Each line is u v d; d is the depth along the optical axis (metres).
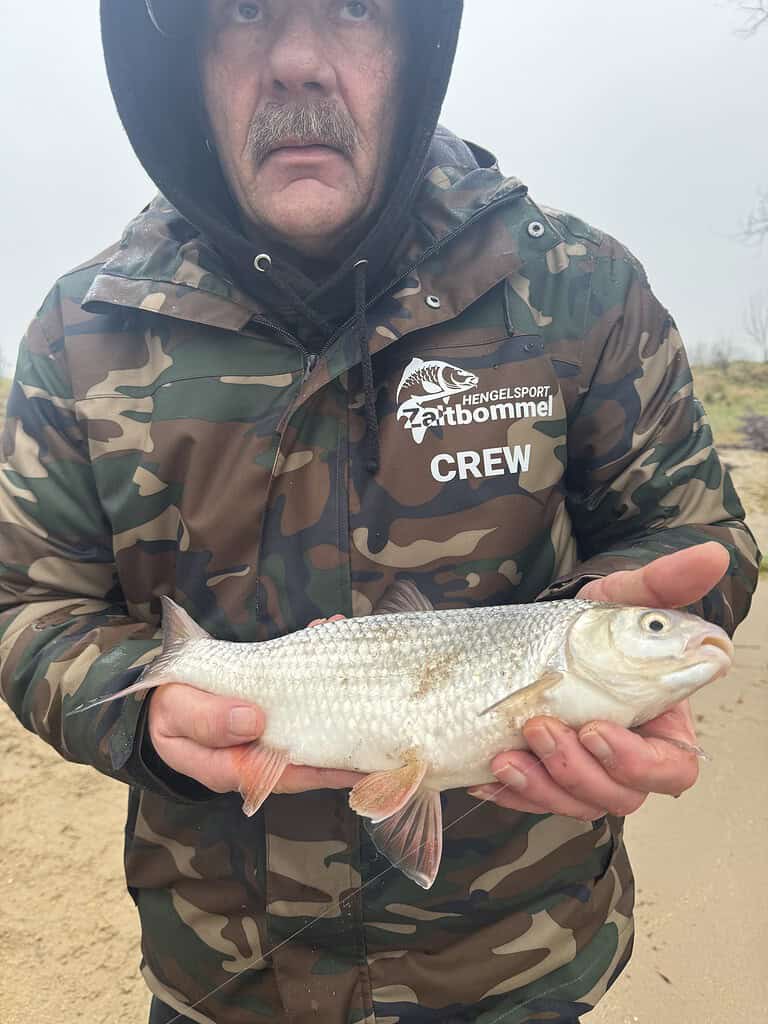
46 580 0.56
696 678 0.46
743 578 0.54
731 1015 0.84
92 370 0.55
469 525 0.53
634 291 0.58
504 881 0.52
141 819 0.56
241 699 0.50
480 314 0.55
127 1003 0.86
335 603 0.53
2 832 1.06
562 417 0.55
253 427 0.53
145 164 0.56
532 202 0.60
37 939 0.92
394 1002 0.52
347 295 0.55
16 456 0.56
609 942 0.55
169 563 0.55
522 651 0.49
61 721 0.50
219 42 0.53
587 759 0.42
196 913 0.55
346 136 0.53
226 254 0.53
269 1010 0.54
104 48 0.55
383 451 0.53
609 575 0.49
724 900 0.98
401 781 0.47
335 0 0.52
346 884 0.51
